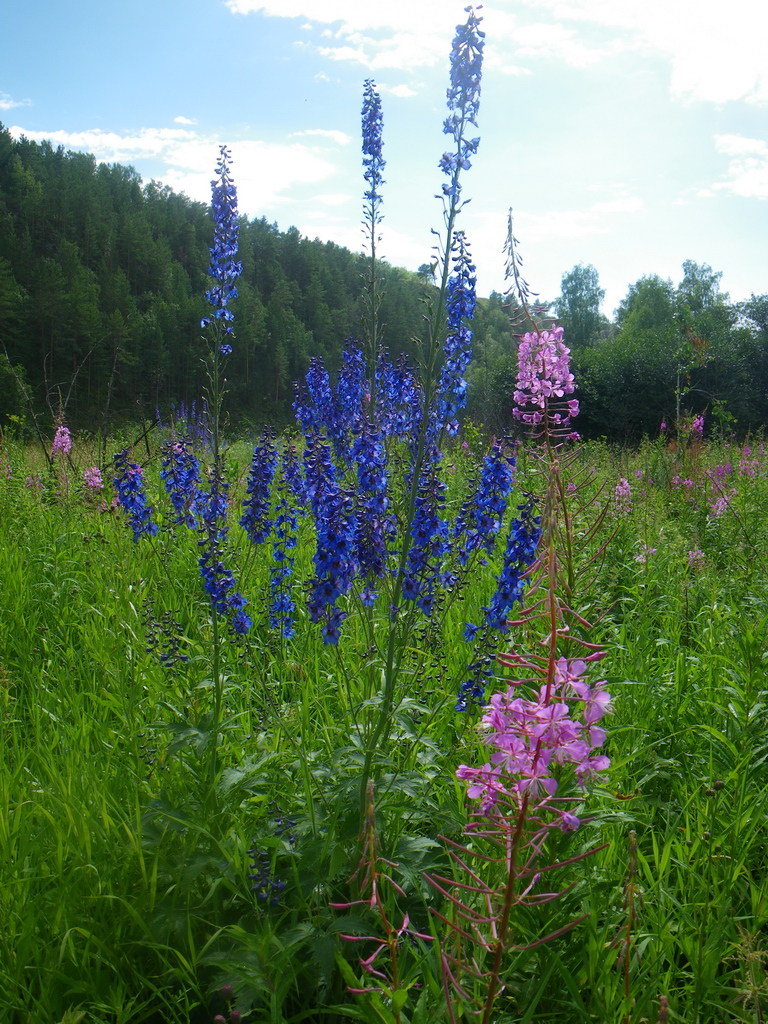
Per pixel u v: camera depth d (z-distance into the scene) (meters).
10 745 3.75
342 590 3.23
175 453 6.05
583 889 2.45
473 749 3.31
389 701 2.97
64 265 72.56
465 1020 2.18
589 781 1.75
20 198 84.81
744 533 7.37
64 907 2.48
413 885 2.68
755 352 37.44
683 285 66.12
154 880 2.56
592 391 33.47
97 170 121.94
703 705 3.97
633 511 7.82
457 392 4.07
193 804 3.03
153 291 88.44
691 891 2.75
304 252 116.50
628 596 5.73
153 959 2.52
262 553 6.21
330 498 3.29
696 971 2.36
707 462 12.42
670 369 33.25
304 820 2.87
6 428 12.39
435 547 3.39
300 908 2.53
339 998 2.40
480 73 3.27
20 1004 2.21
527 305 3.31
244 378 76.31
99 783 3.10
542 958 2.30
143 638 4.61
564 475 3.30
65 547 6.77
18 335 57.66
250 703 3.88
